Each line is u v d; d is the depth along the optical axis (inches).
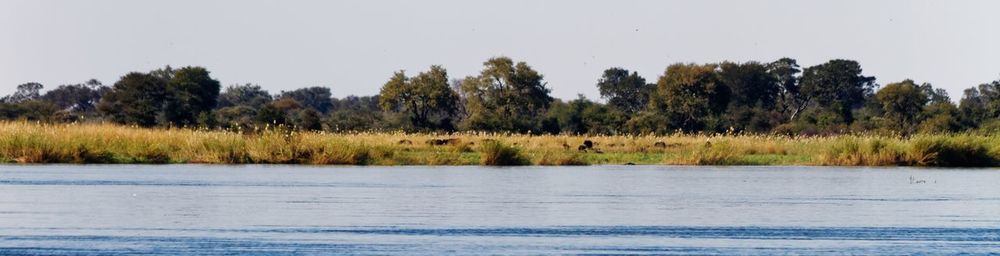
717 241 2600.9
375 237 2615.7
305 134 5565.9
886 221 2938.0
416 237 2618.1
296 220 2876.5
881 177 4478.3
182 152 5354.3
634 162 5669.3
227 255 2383.1
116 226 2755.9
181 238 2586.1
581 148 6378.0
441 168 4977.9
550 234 2682.1
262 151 5285.4
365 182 4003.4
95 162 5123.0
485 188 3784.5
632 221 2906.0
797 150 6348.4
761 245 2549.2
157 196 3415.4
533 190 3720.5
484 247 2500.0
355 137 6225.4
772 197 3528.5
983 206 3280.0
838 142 5969.5
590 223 2864.2
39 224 2773.1
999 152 5625.0
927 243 2583.7
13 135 5231.3
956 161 5561.0
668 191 3708.2
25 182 3865.7
